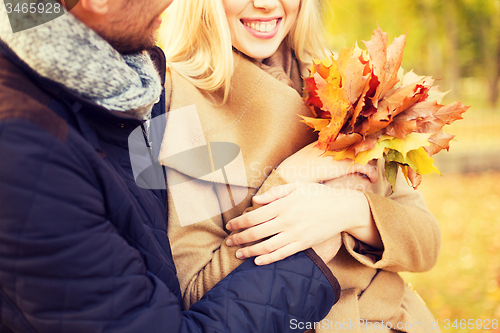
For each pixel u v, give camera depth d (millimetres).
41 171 434
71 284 455
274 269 668
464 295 2688
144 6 547
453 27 11898
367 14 12391
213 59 875
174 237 750
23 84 470
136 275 518
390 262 783
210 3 832
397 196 982
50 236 436
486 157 5969
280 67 1011
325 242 776
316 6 1083
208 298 642
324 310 688
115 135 592
